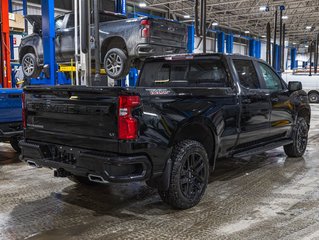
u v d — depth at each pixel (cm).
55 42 930
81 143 363
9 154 693
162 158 360
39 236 330
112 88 332
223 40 2425
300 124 646
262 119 528
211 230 341
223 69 481
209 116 418
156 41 796
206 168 414
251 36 3459
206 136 434
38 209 402
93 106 348
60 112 379
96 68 635
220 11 2314
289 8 2328
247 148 517
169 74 538
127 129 330
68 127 374
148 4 2248
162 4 2219
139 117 338
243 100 480
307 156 675
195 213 387
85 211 396
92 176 349
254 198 435
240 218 371
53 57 909
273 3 2178
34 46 984
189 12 2442
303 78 2223
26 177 534
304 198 433
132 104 332
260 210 394
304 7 2275
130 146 331
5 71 943
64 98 373
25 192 463
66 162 374
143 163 343
